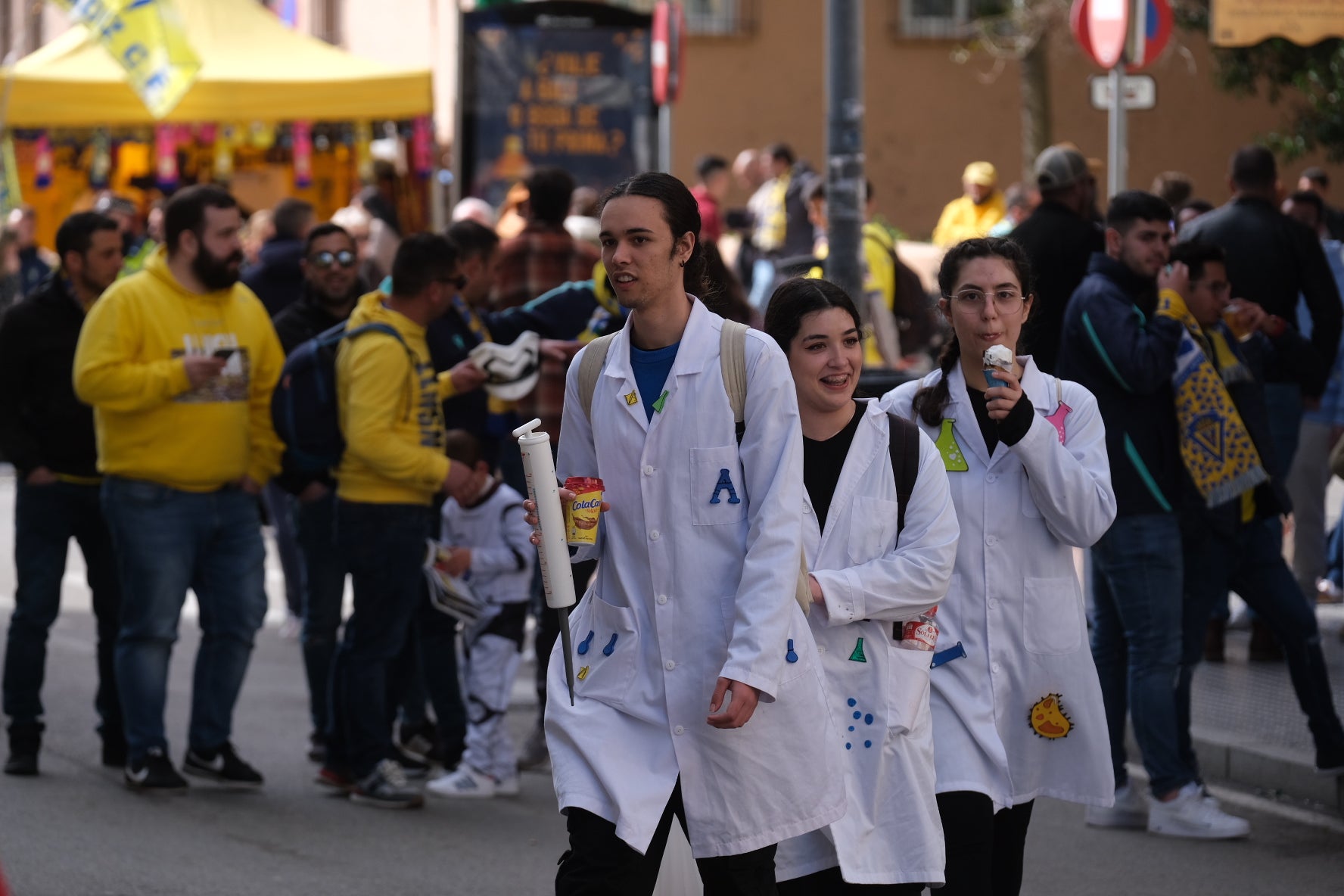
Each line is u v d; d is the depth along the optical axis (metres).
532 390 25.75
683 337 12.81
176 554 22.91
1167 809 21.66
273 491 34.03
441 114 80.06
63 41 56.03
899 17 78.06
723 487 12.67
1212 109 77.31
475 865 20.39
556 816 22.75
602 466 13.01
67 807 22.55
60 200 62.53
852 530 13.84
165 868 19.95
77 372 22.22
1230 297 27.48
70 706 28.84
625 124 58.97
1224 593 23.22
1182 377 20.92
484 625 23.61
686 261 12.97
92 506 24.56
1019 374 15.90
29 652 24.28
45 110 52.56
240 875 19.78
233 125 54.97
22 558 24.42
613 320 25.36
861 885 13.61
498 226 39.03
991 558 15.26
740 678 12.17
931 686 14.99
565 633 12.87
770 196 59.22
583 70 58.81
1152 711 21.41
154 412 22.55
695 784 12.68
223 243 22.80
